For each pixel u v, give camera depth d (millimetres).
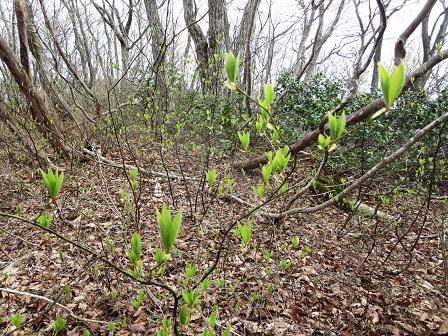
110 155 6250
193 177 5375
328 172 6438
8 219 4133
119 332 2426
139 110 6980
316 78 7688
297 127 7914
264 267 3174
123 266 3145
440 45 3301
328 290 3043
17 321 1671
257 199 4695
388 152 6570
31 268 3199
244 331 2406
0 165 5246
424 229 4461
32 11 6715
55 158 6137
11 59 5168
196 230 3748
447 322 2605
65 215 4117
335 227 4387
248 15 9055
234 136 6820
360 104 7000
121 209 4285
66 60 6234
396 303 2934
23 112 5547
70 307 2652
